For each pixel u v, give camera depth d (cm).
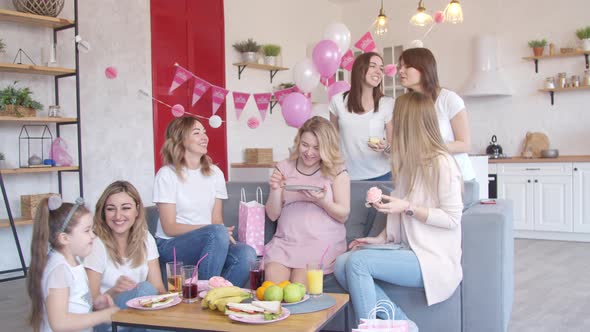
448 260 238
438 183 237
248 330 170
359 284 233
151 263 240
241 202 296
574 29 638
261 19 677
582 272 441
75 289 196
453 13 508
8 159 440
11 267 443
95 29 495
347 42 381
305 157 275
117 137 514
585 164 584
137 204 234
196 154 289
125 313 189
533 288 392
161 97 560
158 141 556
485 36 673
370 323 185
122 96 518
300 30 734
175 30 573
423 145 241
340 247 272
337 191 273
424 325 249
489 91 658
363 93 334
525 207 620
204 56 605
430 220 234
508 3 672
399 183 252
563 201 598
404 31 742
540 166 610
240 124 653
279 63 684
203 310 192
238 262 273
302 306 194
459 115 304
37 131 458
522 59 666
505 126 682
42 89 459
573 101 644
